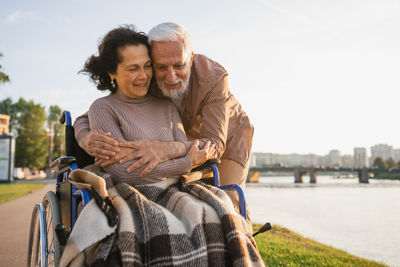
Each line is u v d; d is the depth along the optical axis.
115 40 2.02
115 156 1.83
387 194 38.56
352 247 9.85
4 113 66.44
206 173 2.26
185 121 2.61
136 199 1.59
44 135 61.53
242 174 2.66
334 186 60.78
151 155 1.85
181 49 2.18
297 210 19.75
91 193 1.58
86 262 1.41
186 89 2.35
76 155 2.36
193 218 1.56
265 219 14.73
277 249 5.70
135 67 2.03
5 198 15.02
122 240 1.40
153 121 2.09
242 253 1.47
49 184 29.75
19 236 6.63
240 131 2.70
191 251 1.47
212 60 2.58
